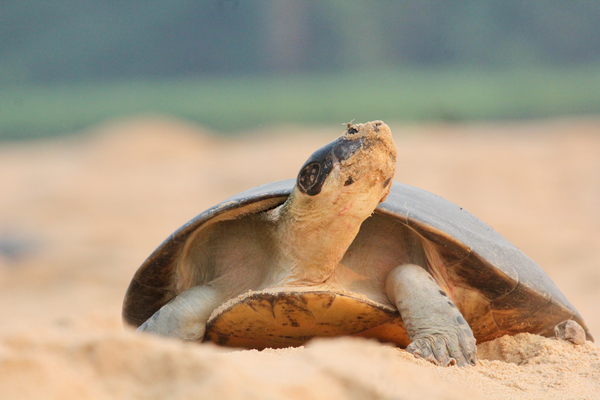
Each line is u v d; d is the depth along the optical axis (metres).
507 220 45.47
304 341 12.83
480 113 115.31
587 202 49.31
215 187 64.75
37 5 195.25
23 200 65.94
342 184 11.52
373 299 12.66
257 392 5.74
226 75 190.75
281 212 12.70
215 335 12.98
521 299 13.06
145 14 194.38
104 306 30.05
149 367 5.94
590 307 26.53
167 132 92.81
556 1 196.38
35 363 5.62
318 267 12.60
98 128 112.44
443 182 58.09
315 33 194.75
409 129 98.44
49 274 39.12
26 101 148.50
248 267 13.50
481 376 9.84
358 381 6.49
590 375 9.95
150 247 45.47
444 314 11.45
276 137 95.50
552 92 126.19
